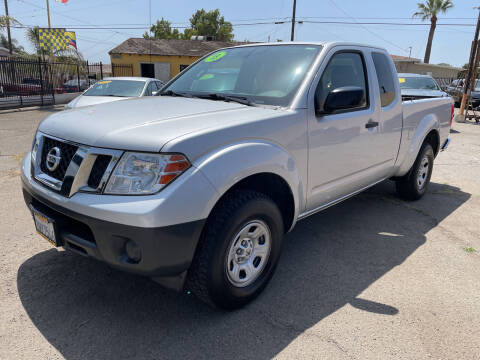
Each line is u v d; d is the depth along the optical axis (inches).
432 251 145.2
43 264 123.9
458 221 177.3
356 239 153.5
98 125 94.2
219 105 114.5
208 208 86.3
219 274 93.2
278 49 135.9
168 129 89.4
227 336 94.0
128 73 1243.8
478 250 147.6
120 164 84.7
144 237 80.6
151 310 103.0
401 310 107.2
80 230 93.2
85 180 88.4
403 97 230.5
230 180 90.0
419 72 1520.7
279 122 105.4
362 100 139.6
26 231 147.1
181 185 82.7
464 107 586.2
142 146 84.2
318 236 155.3
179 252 84.8
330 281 121.2
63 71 764.6
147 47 1266.0
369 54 147.5
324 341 93.5
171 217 81.4
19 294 107.5
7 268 120.6
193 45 1326.3
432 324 101.6
